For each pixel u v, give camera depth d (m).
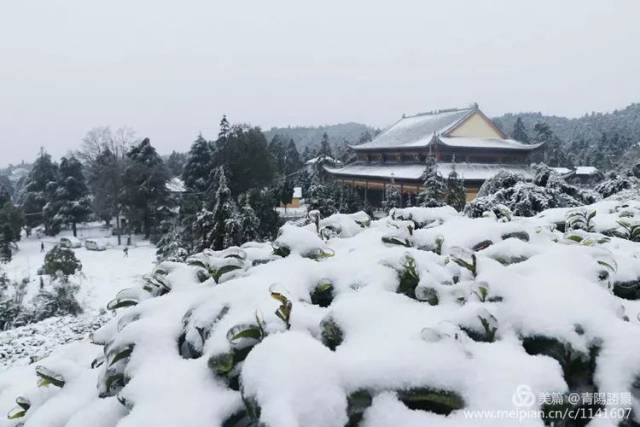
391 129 55.25
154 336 1.81
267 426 1.18
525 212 9.55
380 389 1.35
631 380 1.38
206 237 21.84
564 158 61.12
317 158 60.16
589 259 2.06
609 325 1.51
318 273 2.21
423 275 1.98
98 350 2.63
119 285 24.34
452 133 43.78
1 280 17.50
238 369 1.54
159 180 38.75
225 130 40.50
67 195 42.19
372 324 1.66
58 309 15.95
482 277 1.89
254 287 1.92
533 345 1.57
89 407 1.73
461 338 1.51
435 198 27.86
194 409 1.43
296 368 1.31
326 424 1.23
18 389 2.62
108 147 48.22
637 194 7.31
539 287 1.75
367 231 3.29
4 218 36.66
